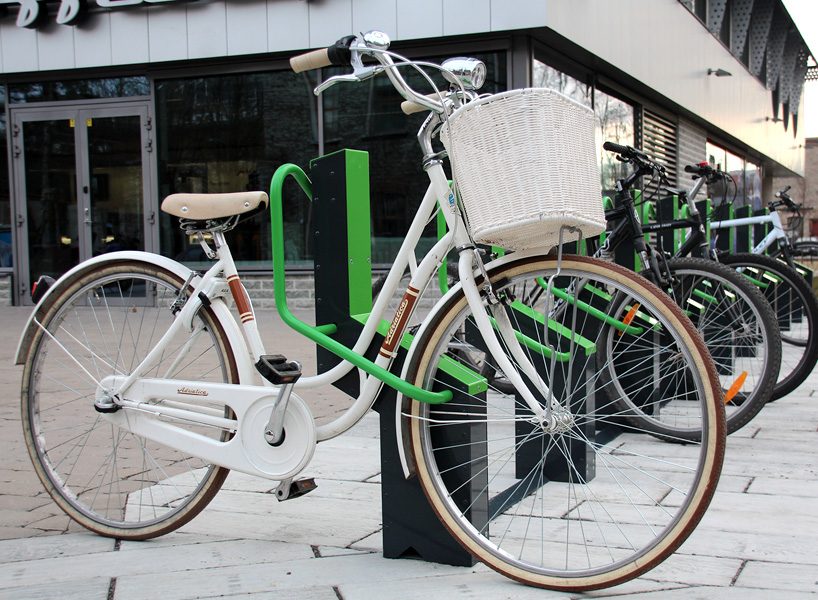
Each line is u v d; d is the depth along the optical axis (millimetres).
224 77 9734
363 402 2229
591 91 10305
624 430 3703
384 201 9305
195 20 9367
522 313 2816
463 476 2172
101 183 10141
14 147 10297
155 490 2922
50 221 10297
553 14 8391
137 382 2492
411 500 2252
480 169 1883
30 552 2375
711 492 1891
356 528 2545
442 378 2186
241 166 9758
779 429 3898
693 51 13773
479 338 2635
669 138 13656
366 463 3311
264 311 9484
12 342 6910
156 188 9961
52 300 2586
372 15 8805
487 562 2107
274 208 2283
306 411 2266
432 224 3729
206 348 2562
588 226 1899
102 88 10078
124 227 10125
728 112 16578
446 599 1996
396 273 2238
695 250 4285
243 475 3174
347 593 2041
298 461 2268
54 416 3980
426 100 2064
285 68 9500
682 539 1916
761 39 20062
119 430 3066
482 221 1896
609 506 2691
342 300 2314
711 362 1902
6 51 9953
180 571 2209
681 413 3486
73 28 9734
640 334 3371
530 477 2990
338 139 9414
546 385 2350
